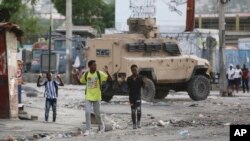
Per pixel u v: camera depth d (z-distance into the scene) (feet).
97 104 111.45
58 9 461.37
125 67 183.62
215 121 125.90
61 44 352.28
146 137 98.99
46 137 101.86
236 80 249.55
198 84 196.75
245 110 154.61
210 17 482.69
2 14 142.10
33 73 336.70
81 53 307.17
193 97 196.34
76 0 478.59
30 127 112.78
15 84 127.13
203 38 310.65
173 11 348.18
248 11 496.64
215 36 337.72
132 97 115.55
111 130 113.09
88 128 109.91
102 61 187.62
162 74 190.49
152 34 193.67
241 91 269.03
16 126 113.70
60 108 158.30
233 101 190.90
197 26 487.61
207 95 198.59
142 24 194.59
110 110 156.25
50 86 125.18
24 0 194.29
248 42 339.57
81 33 416.67
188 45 305.12
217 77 288.10
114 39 185.68
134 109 115.44
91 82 110.83
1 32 123.75
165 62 191.11
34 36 373.61
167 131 108.47
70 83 299.58
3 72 124.47
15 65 127.44
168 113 147.64
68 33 302.66
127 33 193.36
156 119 132.87
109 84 185.68
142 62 185.78
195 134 102.01
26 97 201.26
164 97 203.51
